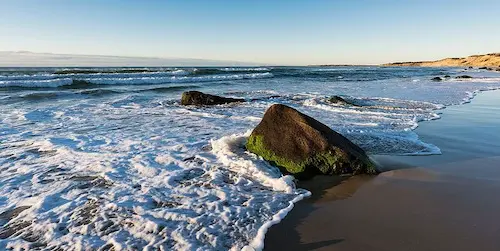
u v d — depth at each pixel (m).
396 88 26.62
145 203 4.91
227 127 10.45
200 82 33.53
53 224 4.30
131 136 9.06
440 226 4.41
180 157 7.05
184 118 12.16
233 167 6.41
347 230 4.35
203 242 3.93
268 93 22.20
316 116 12.57
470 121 11.71
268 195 5.34
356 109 14.52
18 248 3.79
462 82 34.12
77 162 6.71
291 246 3.97
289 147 6.63
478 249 3.87
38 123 10.81
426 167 6.78
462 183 5.94
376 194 5.51
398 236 4.18
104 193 5.24
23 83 23.86
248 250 3.76
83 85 26.92
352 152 6.59
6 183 5.62
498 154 7.67
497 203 5.13
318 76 47.44
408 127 10.51
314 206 5.06
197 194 5.26
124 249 3.77
